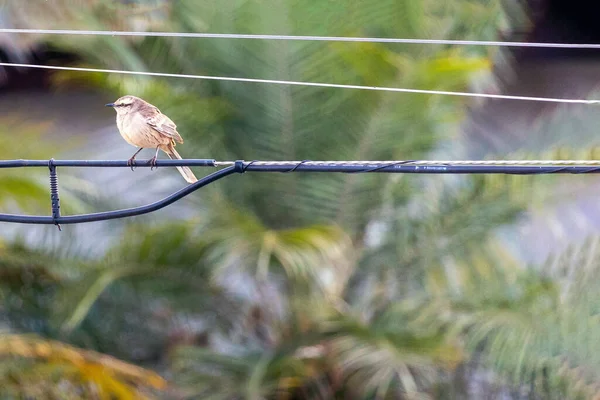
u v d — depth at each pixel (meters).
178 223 13.92
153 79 14.55
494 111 19.38
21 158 14.59
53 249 14.51
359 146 14.44
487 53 15.48
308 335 14.19
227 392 13.66
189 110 13.99
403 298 14.65
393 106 14.05
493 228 14.84
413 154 14.60
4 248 14.31
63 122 19.16
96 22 14.58
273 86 14.10
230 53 14.11
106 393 12.77
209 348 14.73
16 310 14.55
